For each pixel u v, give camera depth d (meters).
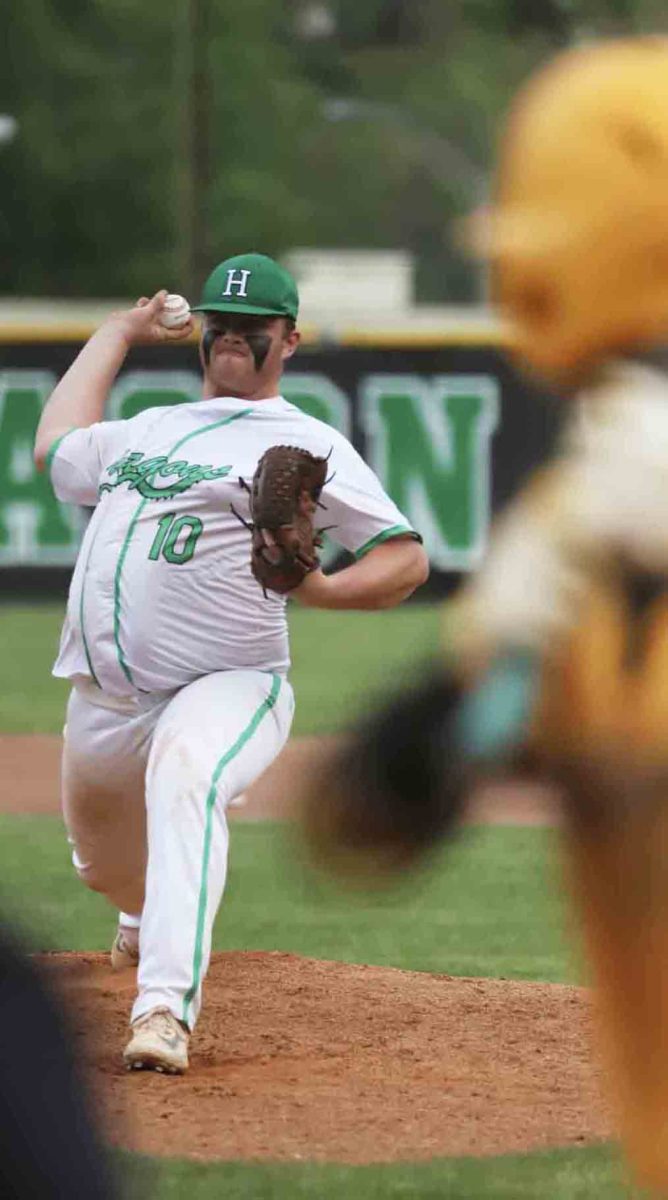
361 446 63.38
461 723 5.78
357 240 169.75
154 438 18.16
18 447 62.59
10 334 62.12
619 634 6.07
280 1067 16.88
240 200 151.25
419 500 63.56
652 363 6.27
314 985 20.48
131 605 17.70
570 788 6.19
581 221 6.17
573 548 6.11
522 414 62.97
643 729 6.06
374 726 5.71
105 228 151.75
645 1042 6.56
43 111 151.25
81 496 18.81
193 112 87.06
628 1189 12.84
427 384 63.31
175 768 16.70
